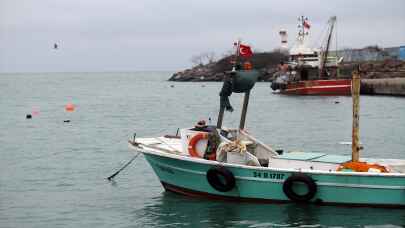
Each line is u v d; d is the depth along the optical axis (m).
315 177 15.62
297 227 14.60
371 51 115.25
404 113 49.25
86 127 41.88
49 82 179.88
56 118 49.75
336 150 29.16
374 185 15.29
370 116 47.44
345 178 15.38
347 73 97.88
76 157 26.84
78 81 193.12
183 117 50.41
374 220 14.89
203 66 176.50
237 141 16.73
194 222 15.25
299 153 17.64
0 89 118.62
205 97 82.38
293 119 46.75
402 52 111.06
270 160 16.88
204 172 16.78
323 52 84.81
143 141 19.30
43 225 15.36
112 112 56.19
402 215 15.18
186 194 17.81
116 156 27.02
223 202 16.94
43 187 20.11
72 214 16.42
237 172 16.34
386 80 72.81
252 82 17.39
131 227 15.01
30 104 69.19
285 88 83.94
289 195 15.83
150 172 22.64
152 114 53.53
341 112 52.19
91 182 20.88
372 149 29.02
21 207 17.27
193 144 17.34
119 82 174.38
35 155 27.58
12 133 37.69
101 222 15.54
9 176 22.09
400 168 16.78
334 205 15.80
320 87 76.50
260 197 16.39
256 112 54.22
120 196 18.50
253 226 14.78
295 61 83.25
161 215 15.99
